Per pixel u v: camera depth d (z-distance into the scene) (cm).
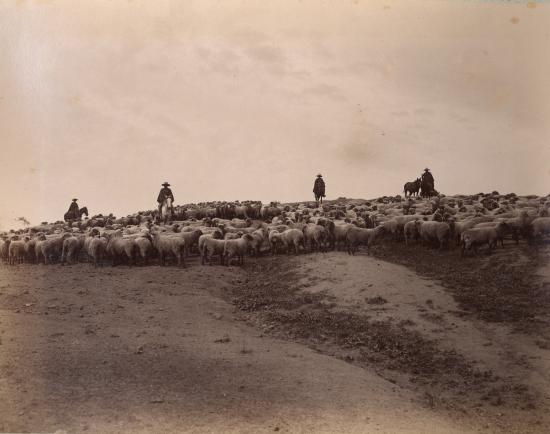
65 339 1213
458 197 3331
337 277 1823
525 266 1731
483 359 1248
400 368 1261
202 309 1598
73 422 868
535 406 1076
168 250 2103
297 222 2611
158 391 995
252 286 1905
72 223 2889
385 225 2320
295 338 1452
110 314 1457
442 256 2003
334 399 1016
